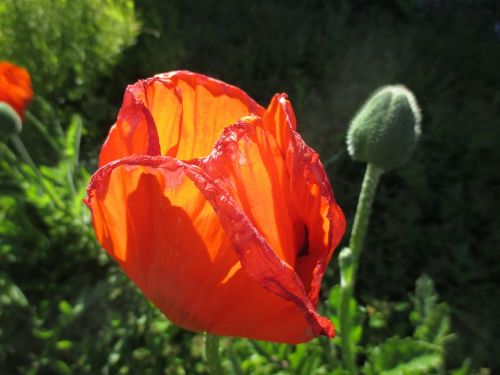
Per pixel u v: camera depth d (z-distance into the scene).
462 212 0.43
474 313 0.37
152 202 0.11
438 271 0.39
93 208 0.12
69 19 0.47
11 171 0.36
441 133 0.47
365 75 0.54
